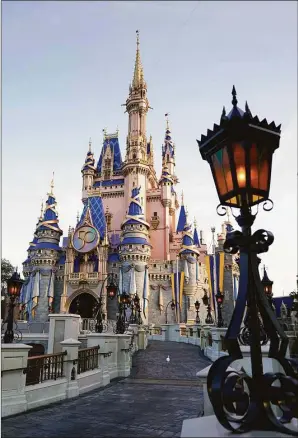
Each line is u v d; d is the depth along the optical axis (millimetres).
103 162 92562
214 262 64562
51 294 72375
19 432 7383
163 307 70750
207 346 26094
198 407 9922
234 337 3783
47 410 9547
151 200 85438
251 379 3879
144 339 33625
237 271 78500
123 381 15219
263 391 3748
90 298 74312
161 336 49625
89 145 93938
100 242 75000
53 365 11289
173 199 93188
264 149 4309
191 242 74438
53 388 10797
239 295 4051
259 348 3994
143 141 88688
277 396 3623
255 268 4191
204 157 4867
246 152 4160
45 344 22031
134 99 91750
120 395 11883
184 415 8961
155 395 11883
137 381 15219
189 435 3332
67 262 73562
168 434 7270
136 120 90562
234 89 4617
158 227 82500
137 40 100438
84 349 13117
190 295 70125
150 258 74000
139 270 69250
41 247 74562
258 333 4039
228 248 4457
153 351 30531
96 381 13625
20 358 9445
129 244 70250
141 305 66938
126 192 85000
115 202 86312
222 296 24016
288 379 3586
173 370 18984
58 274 75062
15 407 9125
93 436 7125
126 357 17438
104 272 71938
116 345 17031
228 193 4375
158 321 69750
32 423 8141
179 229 89500
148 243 71688
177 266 71875
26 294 74750
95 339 14695
